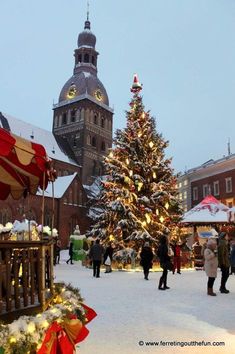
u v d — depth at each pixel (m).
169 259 13.16
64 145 78.94
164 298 11.05
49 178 6.64
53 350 4.66
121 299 10.88
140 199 22.89
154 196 23.09
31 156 5.52
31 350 4.30
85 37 90.75
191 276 17.55
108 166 23.80
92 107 82.12
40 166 5.84
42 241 5.77
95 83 85.00
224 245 12.29
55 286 6.47
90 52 89.56
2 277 5.15
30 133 72.38
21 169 6.77
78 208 59.69
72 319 5.07
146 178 23.80
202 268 21.70
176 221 23.73
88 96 81.00
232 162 47.31
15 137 5.24
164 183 23.59
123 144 24.27
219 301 10.53
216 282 15.13
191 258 23.05
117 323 7.84
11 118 71.00
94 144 81.81
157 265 21.73
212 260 11.62
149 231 22.80
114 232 22.58
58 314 4.86
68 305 5.48
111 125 87.56
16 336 4.14
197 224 25.30
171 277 17.14
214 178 50.56
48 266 6.37
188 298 11.05
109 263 19.86
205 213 24.78
